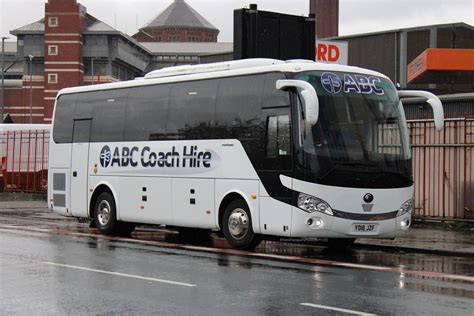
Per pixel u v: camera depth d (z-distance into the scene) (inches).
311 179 523.8
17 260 490.9
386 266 488.7
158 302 344.8
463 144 735.7
